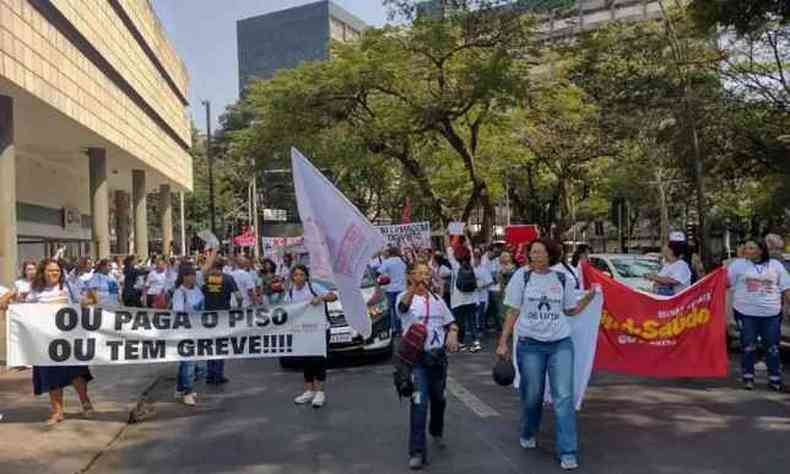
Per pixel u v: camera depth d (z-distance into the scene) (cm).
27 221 3328
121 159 3694
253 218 5656
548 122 3319
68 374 916
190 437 845
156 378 1247
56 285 925
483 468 679
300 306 984
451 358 1369
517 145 3456
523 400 721
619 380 1082
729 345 1335
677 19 2494
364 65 2552
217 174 7219
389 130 2603
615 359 992
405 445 771
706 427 805
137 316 941
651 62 2714
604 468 669
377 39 2602
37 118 2473
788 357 1246
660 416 858
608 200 4594
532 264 709
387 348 1344
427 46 2481
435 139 2934
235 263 1550
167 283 1867
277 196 6438
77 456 768
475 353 1425
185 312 958
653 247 5375
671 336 983
